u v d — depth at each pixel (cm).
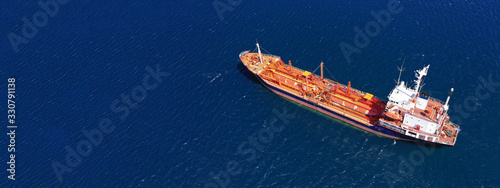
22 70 12194
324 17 13012
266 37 12581
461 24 12012
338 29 12456
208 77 11362
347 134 9406
